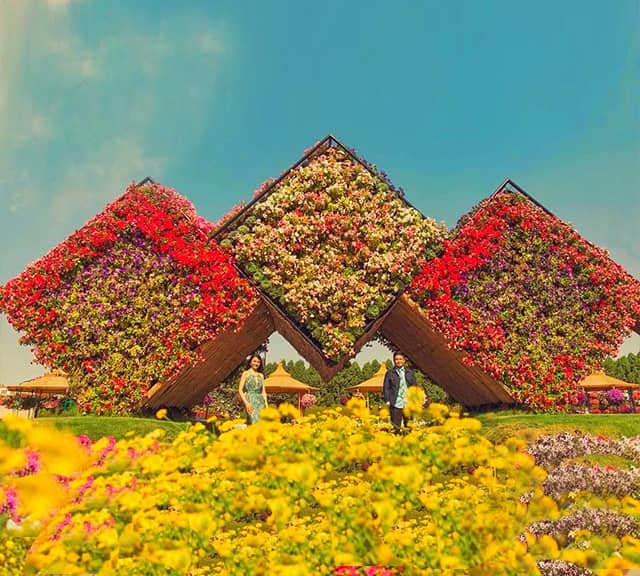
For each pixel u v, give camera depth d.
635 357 42.81
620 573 3.89
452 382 17.23
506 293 13.29
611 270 13.56
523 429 10.29
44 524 3.69
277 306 13.02
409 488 3.89
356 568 3.64
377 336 17.81
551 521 5.08
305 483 3.88
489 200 14.08
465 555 3.76
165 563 3.70
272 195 13.54
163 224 12.88
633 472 6.59
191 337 12.39
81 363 12.41
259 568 3.93
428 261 13.48
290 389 29.17
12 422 3.12
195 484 4.15
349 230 13.21
